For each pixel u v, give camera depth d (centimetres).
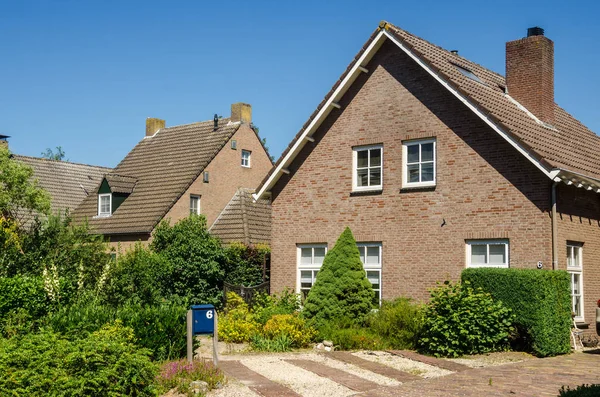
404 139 2205
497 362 1576
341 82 2319
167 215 3503
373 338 1800
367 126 2300
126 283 2208
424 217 2138
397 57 2252
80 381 1066
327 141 2395
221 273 2880
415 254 2145
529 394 1176
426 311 1747
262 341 1788
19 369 1085
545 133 2216
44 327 1492
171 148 4019
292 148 2425
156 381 1214
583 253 2047
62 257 2244
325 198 2378
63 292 1941
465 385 1266
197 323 1408
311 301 2064
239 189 3756
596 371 1418
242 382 1309
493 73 2672
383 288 2205
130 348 1192
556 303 1714
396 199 2203
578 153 2267
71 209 4066
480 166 2041
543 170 1878
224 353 1714
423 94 2180
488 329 1689
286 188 2484
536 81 2364
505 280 1720
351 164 2327
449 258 2073
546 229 1903
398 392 1214
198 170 3659
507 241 1980
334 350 1775
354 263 2067
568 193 1983
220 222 3566
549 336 1672
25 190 3012
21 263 2197
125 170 4034
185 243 2883
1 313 1814
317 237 2384
